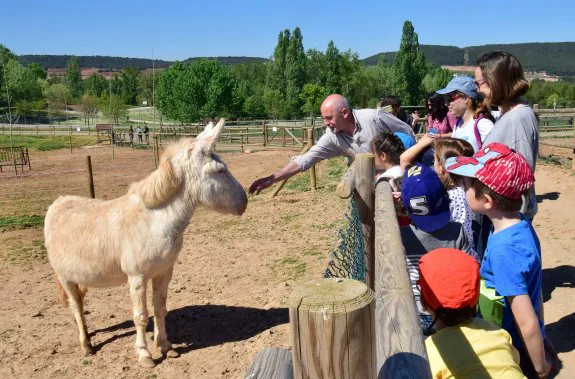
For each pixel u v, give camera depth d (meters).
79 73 137.12
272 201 11.91
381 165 3.94
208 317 5.74
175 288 6.70
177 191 4.61
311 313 1.16
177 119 67.81
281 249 7.94
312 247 7.82
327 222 9.27
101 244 4.74
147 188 4.60
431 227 2.98
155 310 4.99
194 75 65.62
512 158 2.22
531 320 2.11
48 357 5.09
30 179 19.64
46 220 5.22
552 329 4.07
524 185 2.20
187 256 8.06
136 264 4.66
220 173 4.57
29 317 6.11
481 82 3.15
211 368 4.66
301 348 1.19
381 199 3.19
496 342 2.02
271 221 9.91
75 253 4.85
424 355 1.37
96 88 123.06
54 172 21.73
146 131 36.34
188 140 4.68
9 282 7.43
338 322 1.15
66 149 33.84
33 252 9.05
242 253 7.96
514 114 3.03
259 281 6.68
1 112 74.69
